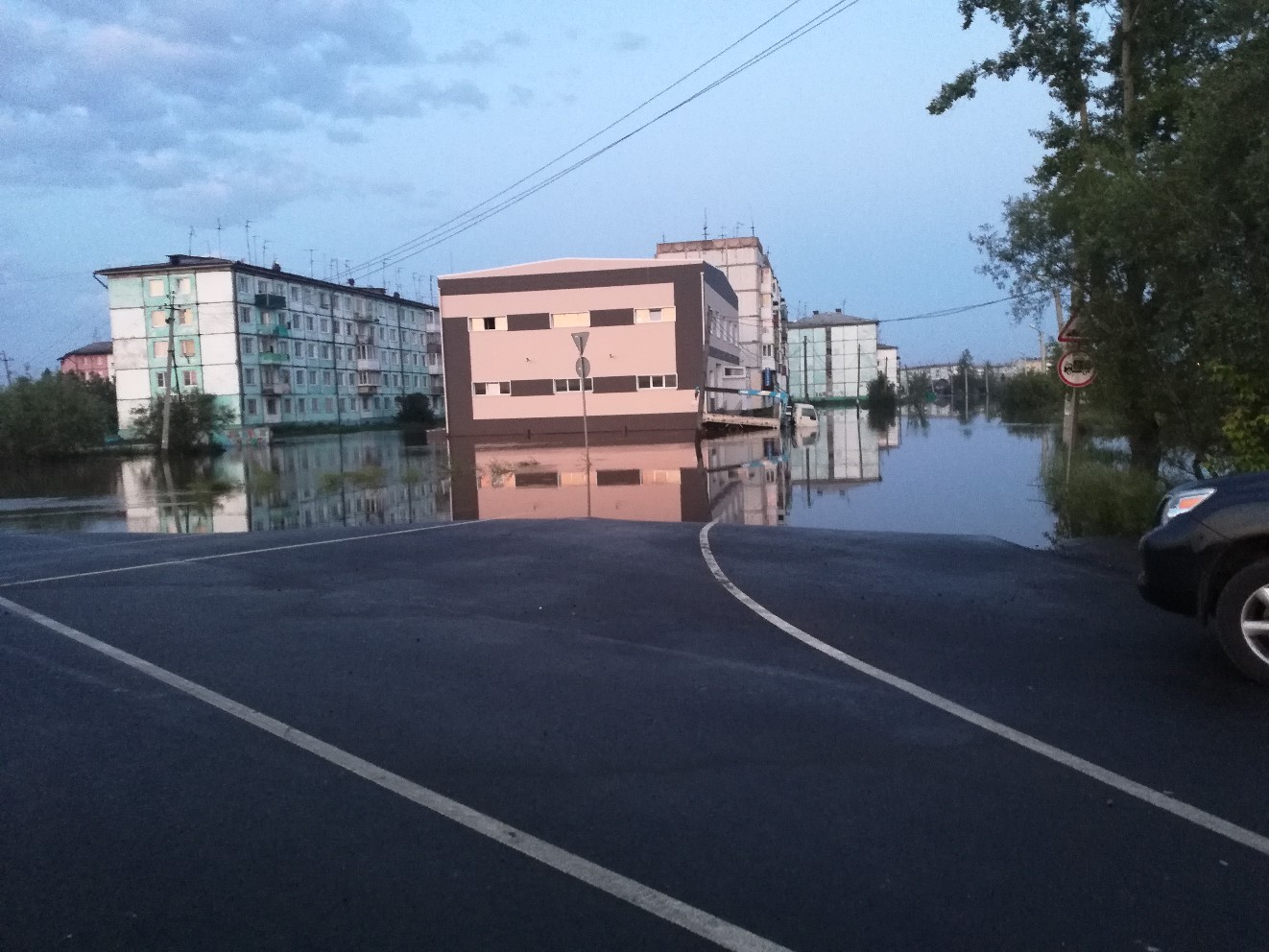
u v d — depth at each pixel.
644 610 8.52
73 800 4.70
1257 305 9.86
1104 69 15.06
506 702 6.07
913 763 5.12
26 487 33.50
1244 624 6.25
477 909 3.74
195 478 35.41
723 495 21.58
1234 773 4.99
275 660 7.02
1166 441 13.34
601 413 56.16
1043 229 12.47
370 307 100.44
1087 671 6.71
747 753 5.25
